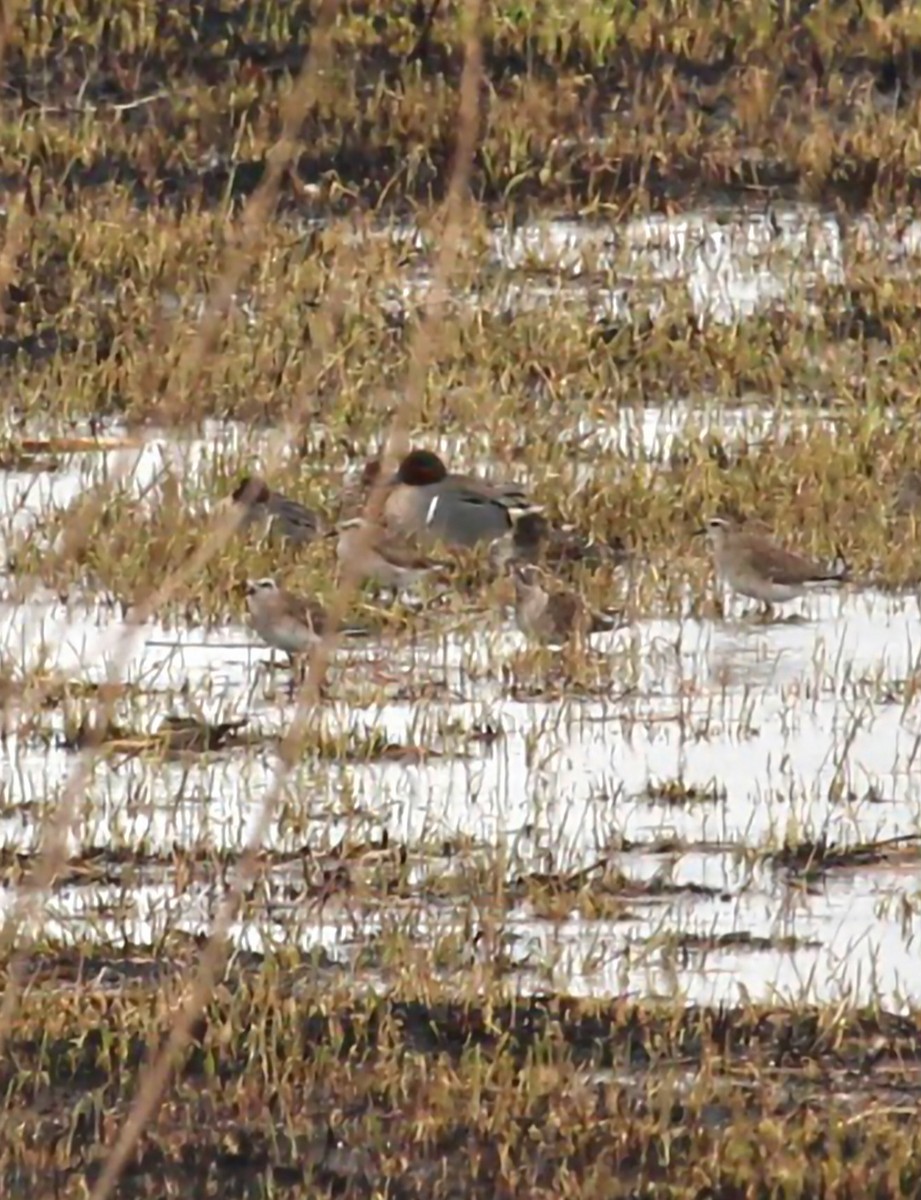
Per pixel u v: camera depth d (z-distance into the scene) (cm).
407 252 3919
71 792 1080
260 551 2872
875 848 2177
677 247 3997
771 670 2606
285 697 2511
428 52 4419
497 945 1988
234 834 2189
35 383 3516
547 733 2425
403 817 2238
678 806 2266
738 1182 1698
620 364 3625
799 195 4166
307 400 1225
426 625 2733
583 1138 1736
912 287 3838
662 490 3116
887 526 3027
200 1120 1773
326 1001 1898
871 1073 1833
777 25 4472
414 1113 1777
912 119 4312
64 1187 1709
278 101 4281
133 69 4344
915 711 2497
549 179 4166
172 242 3862
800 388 3569
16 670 2473
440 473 2970
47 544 2884
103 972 1956
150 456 3225
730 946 2003
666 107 4331
